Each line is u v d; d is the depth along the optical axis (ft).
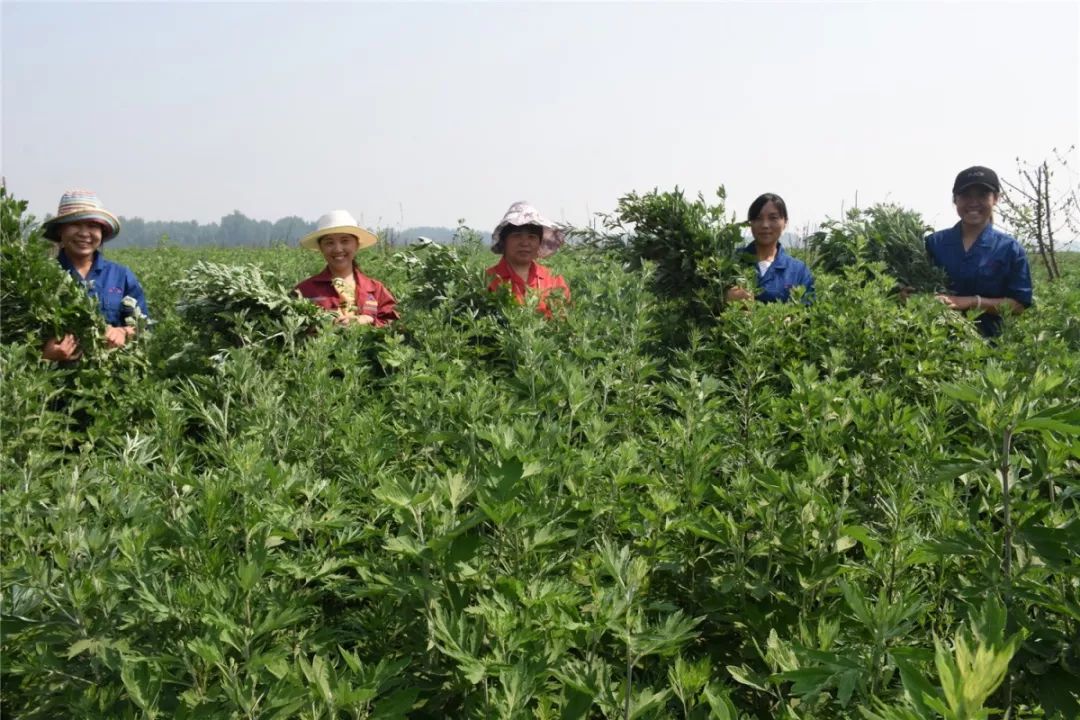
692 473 8.55
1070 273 35.27
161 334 18.45
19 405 13.28
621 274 16.83
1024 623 6.08
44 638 6.59
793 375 10.78
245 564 6.36
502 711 5.65
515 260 19.80
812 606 7.36
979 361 14.03
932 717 4.07
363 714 5.82
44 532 8.07
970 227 20.15
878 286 16.66
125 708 6.31
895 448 9.05
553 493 8.66
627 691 5.80
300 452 10.93
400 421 11.60
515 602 6.44
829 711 6.32
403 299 18.43
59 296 16.21
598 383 12.93
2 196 16.65
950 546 6.31
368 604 8.24
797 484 7.45
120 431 14.34
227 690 5.54
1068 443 5.89
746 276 16.98
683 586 8.29
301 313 17.01
